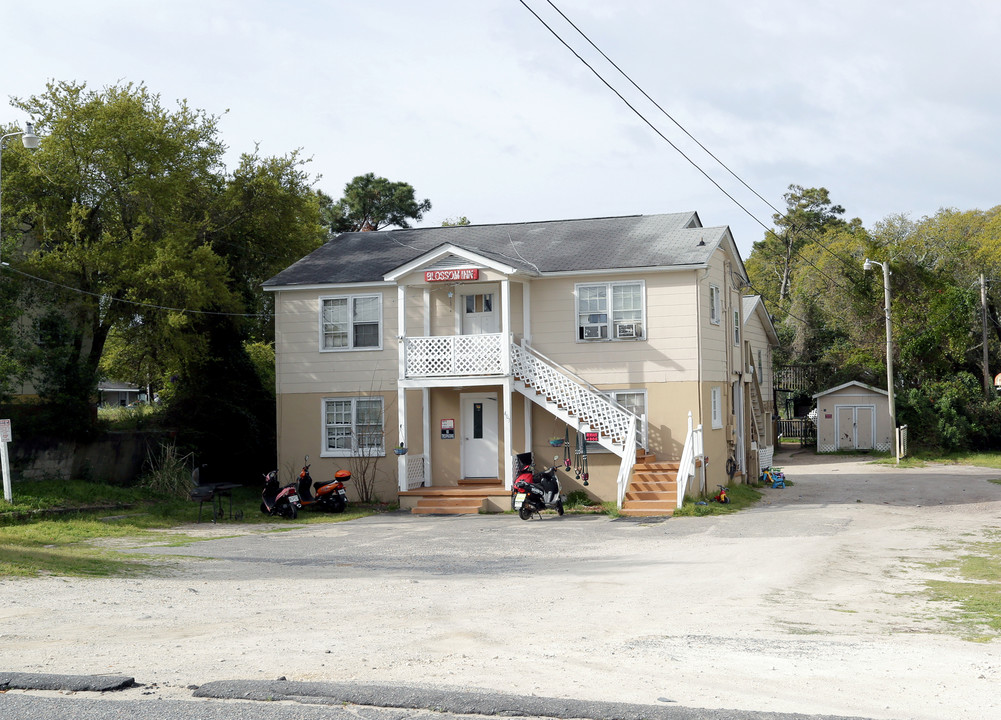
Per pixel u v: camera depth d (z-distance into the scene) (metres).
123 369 31.97
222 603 10.91
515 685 6.81
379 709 6.18
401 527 21.64
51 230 26.92
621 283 25.70
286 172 34.88
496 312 27.03
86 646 8.25
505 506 24.91
